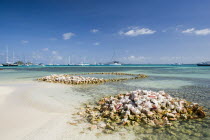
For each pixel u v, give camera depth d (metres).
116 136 5.75
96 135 5.79
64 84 21.25
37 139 5.36
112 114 7.83
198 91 15.67
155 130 6.30
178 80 26.75
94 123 6.94
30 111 8.41
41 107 9.29
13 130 5.98
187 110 8.42
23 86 18.25
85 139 5.48
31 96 12.27
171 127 6.59
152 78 30.73
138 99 9.11
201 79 28.27
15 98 11.30
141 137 5.70
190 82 23.77
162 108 8.57
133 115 7.63
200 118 7.64
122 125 6.73
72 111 8.71
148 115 7.58
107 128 6.42
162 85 20.42
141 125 6.75
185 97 12.73
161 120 7.19
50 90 15.95
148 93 10.28
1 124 6.49
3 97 11.45
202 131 6.24
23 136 5.53
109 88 17.78
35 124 6.65
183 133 6.07
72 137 5.59
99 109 9.07
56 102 10.70
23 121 6.94
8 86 17.80
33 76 34.72
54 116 7.77
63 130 6.15
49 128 6.29
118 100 9.94
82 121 7.17
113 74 46.00
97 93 14.55
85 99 11.89
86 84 21.53
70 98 12.20
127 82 24.03
